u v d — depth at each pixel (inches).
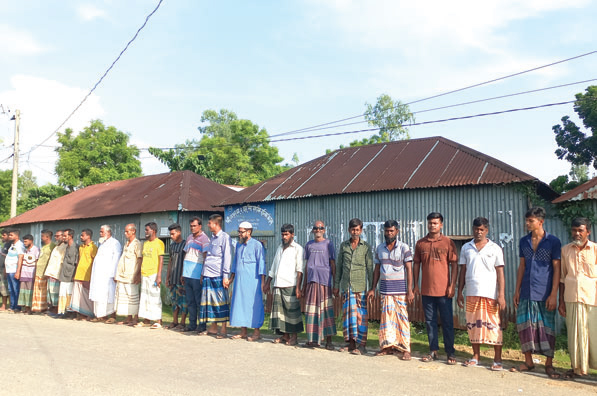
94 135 1226.0
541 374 215.5
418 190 374.0
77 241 690.8
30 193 1286.9
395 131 1435.8
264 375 200.5
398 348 247.9
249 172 1363.2
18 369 203.8
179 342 278.2
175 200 564.4
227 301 309.3
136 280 354.9
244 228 301.6
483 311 227.6
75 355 234.8
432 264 242.4
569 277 211.5
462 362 238.8
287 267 283.1
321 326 266.7
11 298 436.1
